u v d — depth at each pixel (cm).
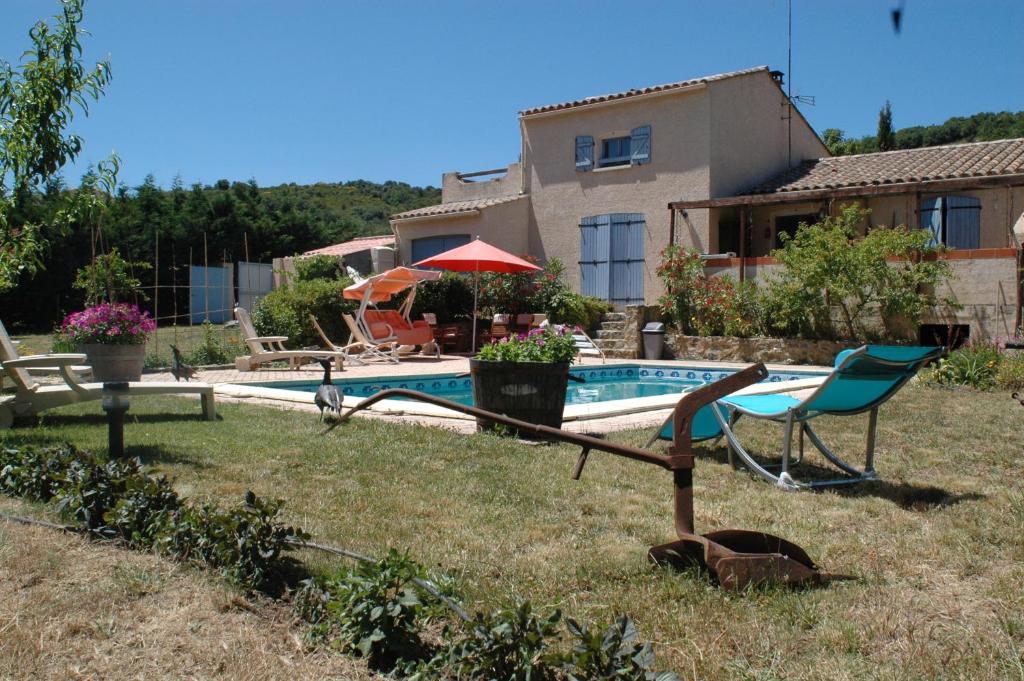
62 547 318
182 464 481
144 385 657
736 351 1519
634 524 384
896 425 680
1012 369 931
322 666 234
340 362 1273
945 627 267
